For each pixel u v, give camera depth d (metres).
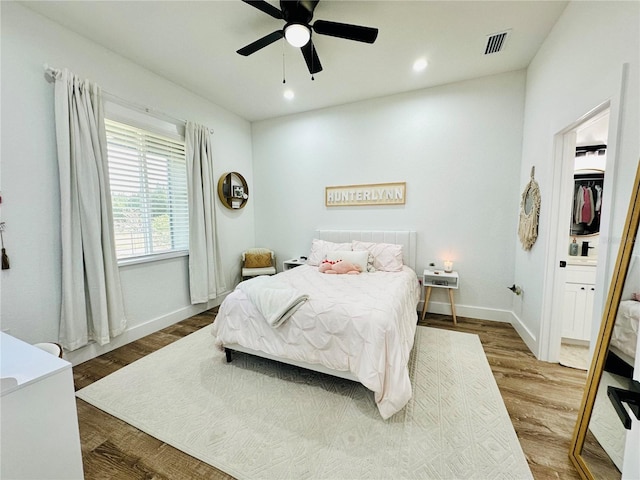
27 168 2.06
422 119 3.41
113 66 2.58
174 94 3.18
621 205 1.38
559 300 2.26
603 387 1.27
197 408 1.77
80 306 2.30
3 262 1.96
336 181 3.95
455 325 3.13
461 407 1.75
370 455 1.40
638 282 1.12
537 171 2.52
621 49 1.41
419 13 2.09
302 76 3.04
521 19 2.15
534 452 1.41
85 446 1.49
